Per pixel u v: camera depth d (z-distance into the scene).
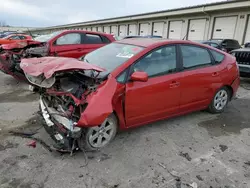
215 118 4.24
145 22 26.36
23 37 16.80
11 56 5.77
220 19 17.91
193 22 20.27
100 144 2.94
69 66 2.55
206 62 3.96
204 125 3.90
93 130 2.82
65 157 2.76
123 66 2.96
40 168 2.53
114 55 3.37
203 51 3.95
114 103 2.83
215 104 4.32
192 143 3.26
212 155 2.97
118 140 3.24
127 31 30.06
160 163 2.74
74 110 2.57
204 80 3.85
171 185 2.36
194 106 3.92
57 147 2.74
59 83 2.83
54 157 2.75
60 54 6.57
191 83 3.65
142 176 2.49
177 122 3.98
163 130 3.63
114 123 3.00
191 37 20.66
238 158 2.92
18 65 5.53
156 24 24.75
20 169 2.50
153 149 3.04
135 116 3.13
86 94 2.55
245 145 3.27
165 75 3.34
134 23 28.31
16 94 5.36
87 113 2.43
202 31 19.45
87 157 2.79
